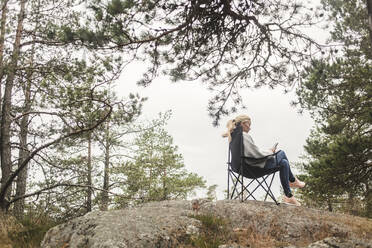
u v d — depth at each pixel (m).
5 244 4.86
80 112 8.11
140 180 16.73
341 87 10.73
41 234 5.11
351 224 4.76
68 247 4.13
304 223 4.65
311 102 10.61
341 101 11.16
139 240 3.96
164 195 19.16
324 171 10.89
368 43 10.03
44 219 6.18
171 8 5.63
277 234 4.55
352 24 10.31
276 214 4.82
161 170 20.72
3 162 9.71
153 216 4.68
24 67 9.81
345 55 10.66
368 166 10.80
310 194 11.73
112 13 4.75
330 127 11.59
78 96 7.73
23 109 10.82
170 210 5.08
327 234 4.50
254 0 6.00
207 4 5.68
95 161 16.22
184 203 5.46
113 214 4.71
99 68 8.33
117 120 8.38
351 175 10.87
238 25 6.19
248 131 5.34
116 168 16.39
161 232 4.21
